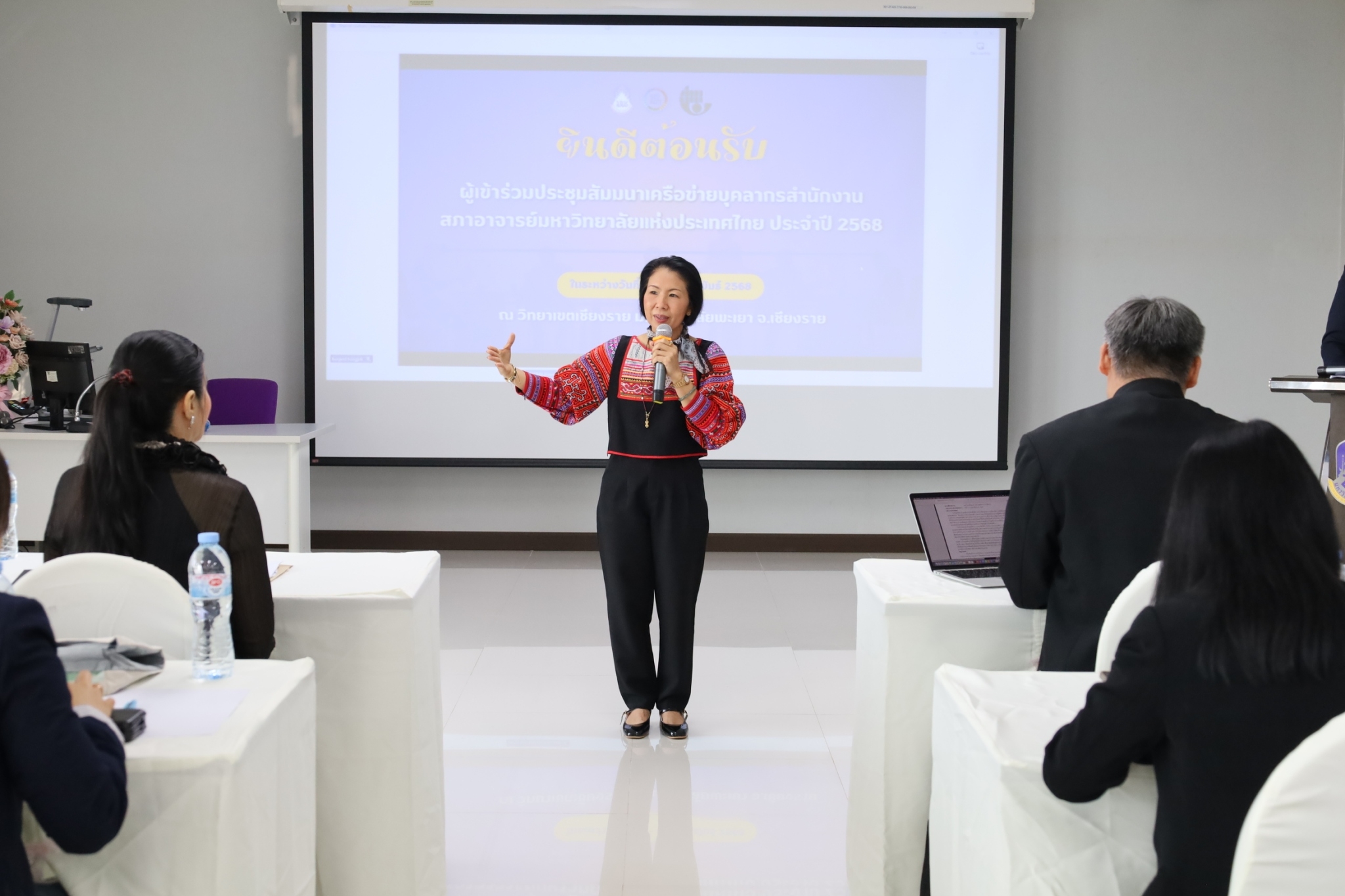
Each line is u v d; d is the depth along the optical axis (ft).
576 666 12.13
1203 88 17.42
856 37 16.93
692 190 17.19
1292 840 3.36
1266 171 17.52
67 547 5.60
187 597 5.17
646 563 9.69
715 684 11.58
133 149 17.33
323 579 6.68
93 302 17.51
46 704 3.61
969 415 17.38
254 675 5.12
